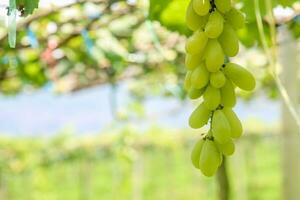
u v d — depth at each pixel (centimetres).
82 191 1368
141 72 451
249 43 237
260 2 185
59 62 396
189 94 131
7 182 1233
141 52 386
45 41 347
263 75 481
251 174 1345
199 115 128
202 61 129
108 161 1277
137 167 1282
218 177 470
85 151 1233
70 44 368
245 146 1317
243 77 129
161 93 610
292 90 433
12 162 1171
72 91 502
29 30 306
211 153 124
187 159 1382
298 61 475
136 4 316
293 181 463
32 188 1260
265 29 232
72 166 1342
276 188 1360
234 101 129
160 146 1253
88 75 462
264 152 1384
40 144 1214
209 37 127
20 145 1184
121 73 440
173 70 424
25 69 395
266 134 1255
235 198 1319
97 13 320
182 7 203
